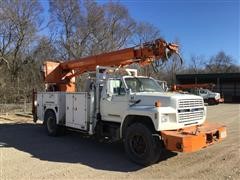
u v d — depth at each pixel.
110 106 9.38
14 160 8.48
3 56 40.22
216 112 24.30
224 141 10.90
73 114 10.79
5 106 22.19
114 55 11.00
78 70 13.09
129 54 10.45
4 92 24.03
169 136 7.57
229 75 45.53
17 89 24.55
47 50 42.22
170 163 8.16
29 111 21.50
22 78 35.94
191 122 8.45
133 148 8.27
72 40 44.38
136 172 7.46
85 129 10.16
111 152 9.40
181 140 7.34
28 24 41.38
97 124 9.88
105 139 9.98
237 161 8.28
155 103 7.98
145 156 7.93
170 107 8.03
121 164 8.12
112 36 47.38
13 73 39.19
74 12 44.84
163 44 9.50
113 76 9.71
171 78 46.59
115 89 9.44
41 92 12.95
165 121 7.86
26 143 10.74
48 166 7.93
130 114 8.45
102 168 7.78
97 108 9.84
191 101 8.50
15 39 40.78
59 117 11.70
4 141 11.09
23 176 7.12
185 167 7.80
